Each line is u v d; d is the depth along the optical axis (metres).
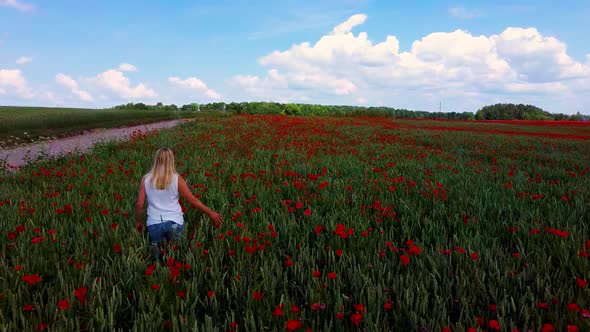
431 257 3.48
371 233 4.21
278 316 2.50
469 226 4.52
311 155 11.60
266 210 5.07
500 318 2.39
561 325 2.36
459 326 2.32
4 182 7.39
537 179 8.40
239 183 7.11
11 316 2.61
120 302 2.73
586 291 2.76
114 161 10.00
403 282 3.06
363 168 9.52
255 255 3.65
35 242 3.48
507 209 5.35
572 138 28.12
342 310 2.60
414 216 4.84
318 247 3.81
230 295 2.93
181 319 2.41
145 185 3.83
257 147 13.76
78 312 2.56
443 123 48.94
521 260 3.47
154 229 3.79
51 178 7.79
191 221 4.70
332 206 5.43
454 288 3.08
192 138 16.23
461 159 12.59
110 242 3.90
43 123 24.56
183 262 3.49
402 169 9.91
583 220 4.97
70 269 3.19
